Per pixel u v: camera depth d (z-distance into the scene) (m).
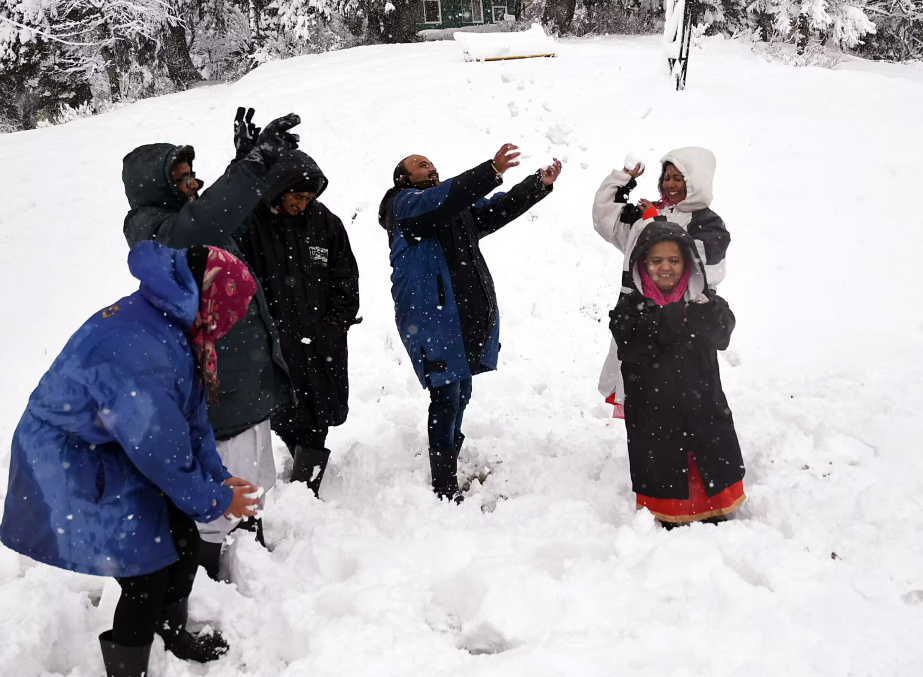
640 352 3.71
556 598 3.20
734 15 20.70
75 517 2.44
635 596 3.18
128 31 19.38
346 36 22.28
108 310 2.57
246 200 3.15
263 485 3.69
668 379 3.69
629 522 3.85
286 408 3.90
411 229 3.97
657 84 10.30
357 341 6.24
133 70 21.39
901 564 3.31
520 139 8.92
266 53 21.72
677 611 3.10
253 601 3.29
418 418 5.28
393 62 13.00
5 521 2.49
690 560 3.34
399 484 4.30
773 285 6.63
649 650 2.88
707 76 11.31
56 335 6.28
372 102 10.07
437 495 4.18
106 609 3.33
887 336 5.86
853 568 3.31
